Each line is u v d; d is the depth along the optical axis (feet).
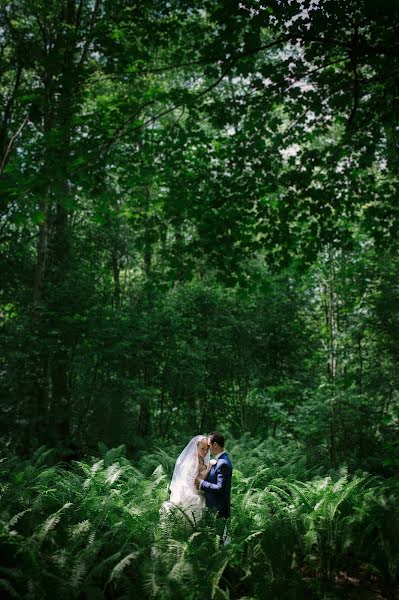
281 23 19.79
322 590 14.84
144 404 44.62
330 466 38.19
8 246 55.83
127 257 69.36
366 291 37.83
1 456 35.04
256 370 54.80
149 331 44.60
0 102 40.65
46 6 40.14
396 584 15.43
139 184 28.48
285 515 20.42
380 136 26.04
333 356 42.42
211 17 20.83
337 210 27.86
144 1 22.44
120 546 17.52
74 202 27.14
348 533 16.74
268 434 56.85
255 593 14.25
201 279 59.88
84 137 25.02
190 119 25.95
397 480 22.43
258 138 25.49
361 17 19.77
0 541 15.05
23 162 25.44
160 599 13.29
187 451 19.85
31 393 38.91
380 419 39.47
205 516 17.51
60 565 14.57
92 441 41.96
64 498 21.45
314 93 23.95
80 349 41.60
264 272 49.26
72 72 23.11
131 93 25.21
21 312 49.96
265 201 27.14
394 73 21.98
